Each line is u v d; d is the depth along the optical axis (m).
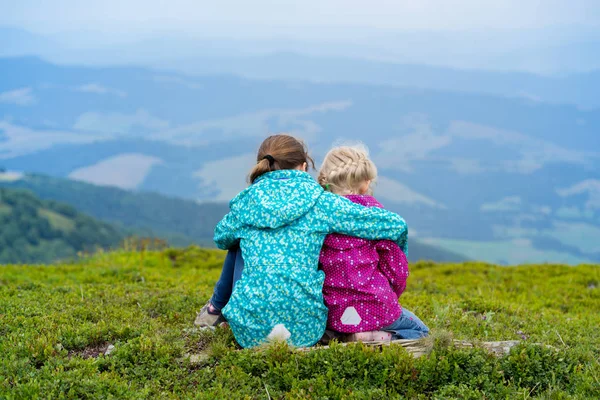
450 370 5.54
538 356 5.76
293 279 5.74
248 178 6.46
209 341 6.58
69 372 5.42
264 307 5.75
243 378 5.51
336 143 6.79
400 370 5.49
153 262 19.88
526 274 18.45
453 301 10.83
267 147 6.31
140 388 5.36
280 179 6.10
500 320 8.96
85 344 6.50
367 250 6.06
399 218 6.00
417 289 13.73
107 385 5.28
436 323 8.16
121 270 14.88
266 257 5.84
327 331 6.27
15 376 5.41
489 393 5.26
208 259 20.86
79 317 7.73
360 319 6.03
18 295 9.38
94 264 18.53
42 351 6.00
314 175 6.73
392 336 6.27
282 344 5.69
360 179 6.40
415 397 5.36
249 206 6.07
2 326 6.96
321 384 5.35
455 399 5.09
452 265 21.62
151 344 6.14
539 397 5.24
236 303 5.88
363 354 5.66
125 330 6.80
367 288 5.99
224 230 6.31
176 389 5.42
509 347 6.13
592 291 14.94
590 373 5.78
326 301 6.06
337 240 6.02
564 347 7.06
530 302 13.38
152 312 8.47
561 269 19.16
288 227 5.92
